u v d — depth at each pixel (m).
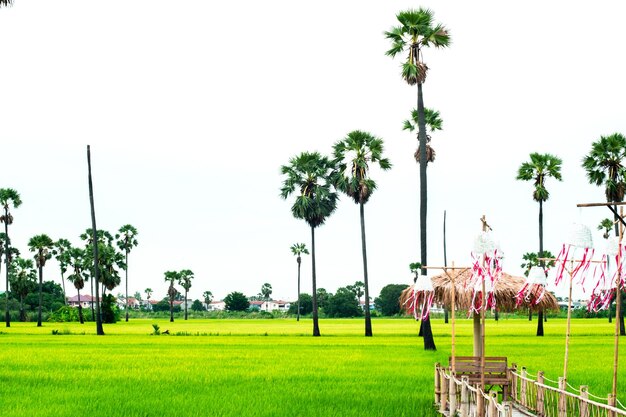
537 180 71.75
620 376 29.73
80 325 112.69
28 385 27.08
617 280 16.06
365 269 69.75
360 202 69.25
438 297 29.05
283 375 30.83
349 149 69.00
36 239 115.56
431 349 46.31
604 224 100.56
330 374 31.25
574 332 73.31
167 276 153.00
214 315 180.88
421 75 46.16
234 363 36.59
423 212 46.41
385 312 175.75
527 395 20.36
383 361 37.91
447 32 46.28
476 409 16.89
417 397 24.09
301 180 73.44
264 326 107.62
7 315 106.75
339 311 173.50
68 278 133.50
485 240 17.48
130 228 142.50
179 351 45.62
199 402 22.72
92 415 20.14
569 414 18.38
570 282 19.84
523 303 27.78
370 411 21.05
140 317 182.12
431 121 62.91
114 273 130.50
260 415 20.28
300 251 145.62
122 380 28.83
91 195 71.94
